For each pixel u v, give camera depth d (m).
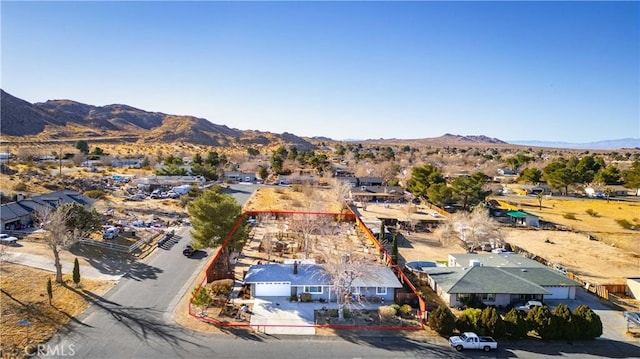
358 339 36.88
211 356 33.03
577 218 97.38
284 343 35.62
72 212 56.97
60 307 39.59
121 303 41.66
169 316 39.50
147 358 32.31
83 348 33.31
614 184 137.38
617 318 43.53
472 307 43.88
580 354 35.72
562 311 38.38
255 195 111.94
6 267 46.97
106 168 139.50
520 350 36.12
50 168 122.06
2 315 36.72
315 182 129.50
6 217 62.06
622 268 62.22
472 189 98.00
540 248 72.06
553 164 148.75
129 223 71.50
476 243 67.62
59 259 48.00
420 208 101.06
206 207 50.22
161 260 55.38
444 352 35.28
